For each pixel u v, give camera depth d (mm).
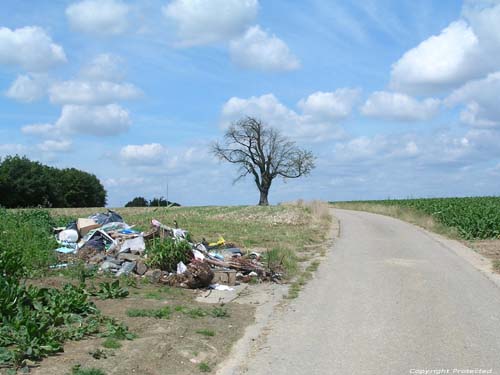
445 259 17078
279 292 11945
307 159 77062
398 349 7781
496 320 9445
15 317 7301
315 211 38250
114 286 10203
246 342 8102
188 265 12656
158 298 10266
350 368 6984
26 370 5812
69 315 7895
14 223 14914
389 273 14258
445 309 10234
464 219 25516
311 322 9305
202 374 6688
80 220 17094
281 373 6797
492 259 17375
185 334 8016
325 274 14250
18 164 71062
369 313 9922
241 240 21188
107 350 6762
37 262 12102
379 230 27391
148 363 6594
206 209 46000
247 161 77312
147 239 15680
